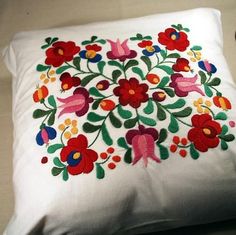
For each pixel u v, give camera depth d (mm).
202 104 702
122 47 791
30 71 799
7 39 1242
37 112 725
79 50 800
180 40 817
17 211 651
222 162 648
